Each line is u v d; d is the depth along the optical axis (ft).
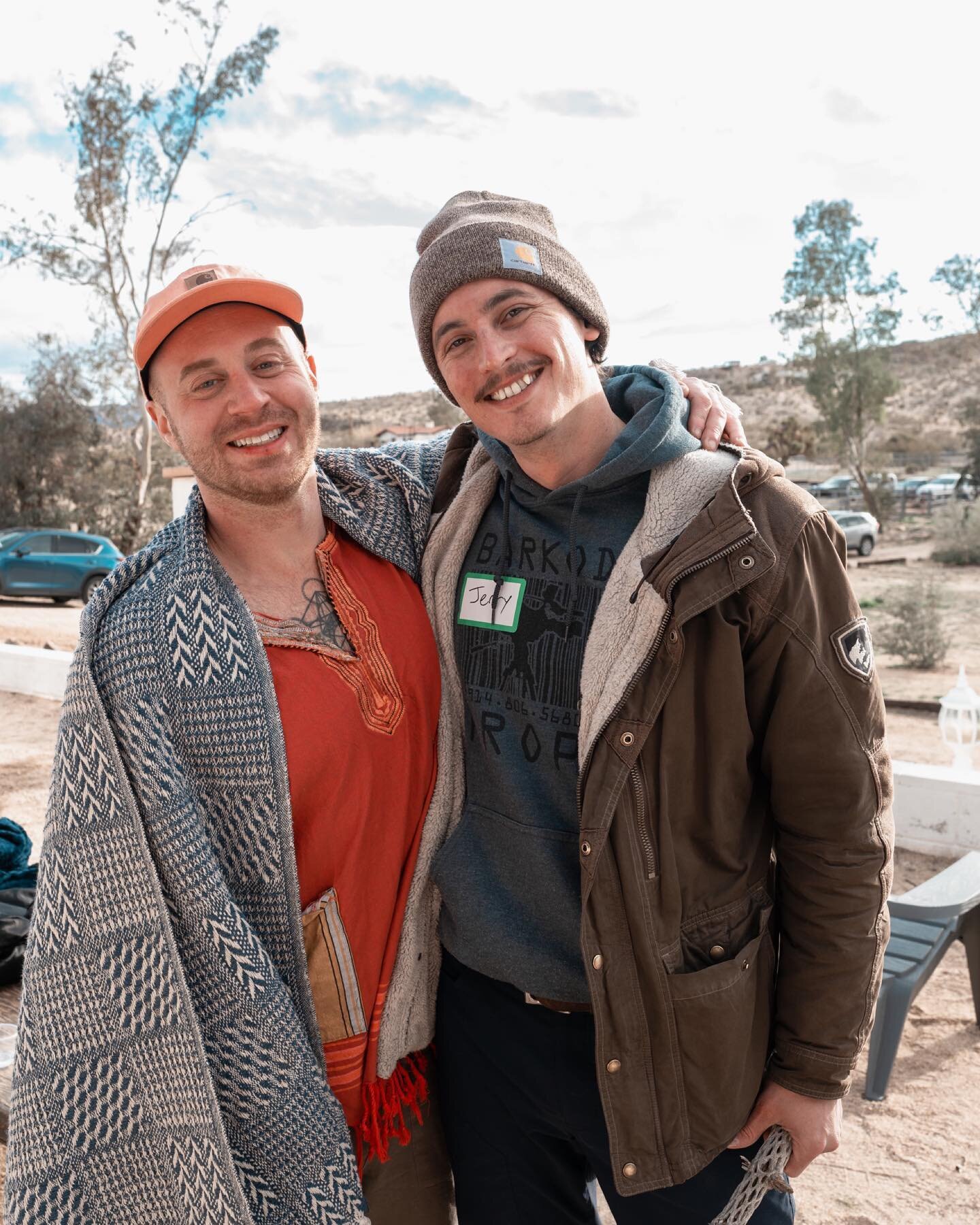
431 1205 6.02
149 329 5.07
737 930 5.08
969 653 50.24
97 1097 4.44
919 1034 11.61
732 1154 5.15
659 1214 5.18
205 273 5.10
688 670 4.79
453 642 5.69
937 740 30.19
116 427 97.14
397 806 5.38
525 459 5.32
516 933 5.29
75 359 95.91
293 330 5.44
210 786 4.82
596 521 5.23
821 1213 8.72
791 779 4.85
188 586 4.96
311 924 5.11
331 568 5.56
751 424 249.34
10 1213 4.45
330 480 6.02
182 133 93.76
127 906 4.49
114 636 4.79
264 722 4.86
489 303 5.16
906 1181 9.07
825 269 122.31
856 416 125.08
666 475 4.92
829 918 4.88
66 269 93.45
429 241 5.55
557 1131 5.57
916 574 78.95
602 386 5.73
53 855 4.58
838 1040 4.90
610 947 4.85
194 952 4.58
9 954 8.38
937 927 10.96
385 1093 5.63
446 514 5.85
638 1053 4.92
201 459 5.16
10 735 27.53
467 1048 5.67
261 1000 4.57
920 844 16.34
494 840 5.42
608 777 4.80
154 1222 4.46
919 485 140.26
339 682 5.23
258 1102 4.53
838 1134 5.08
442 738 5.60
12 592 62.64
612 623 4.86
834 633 4.67
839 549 4.77
